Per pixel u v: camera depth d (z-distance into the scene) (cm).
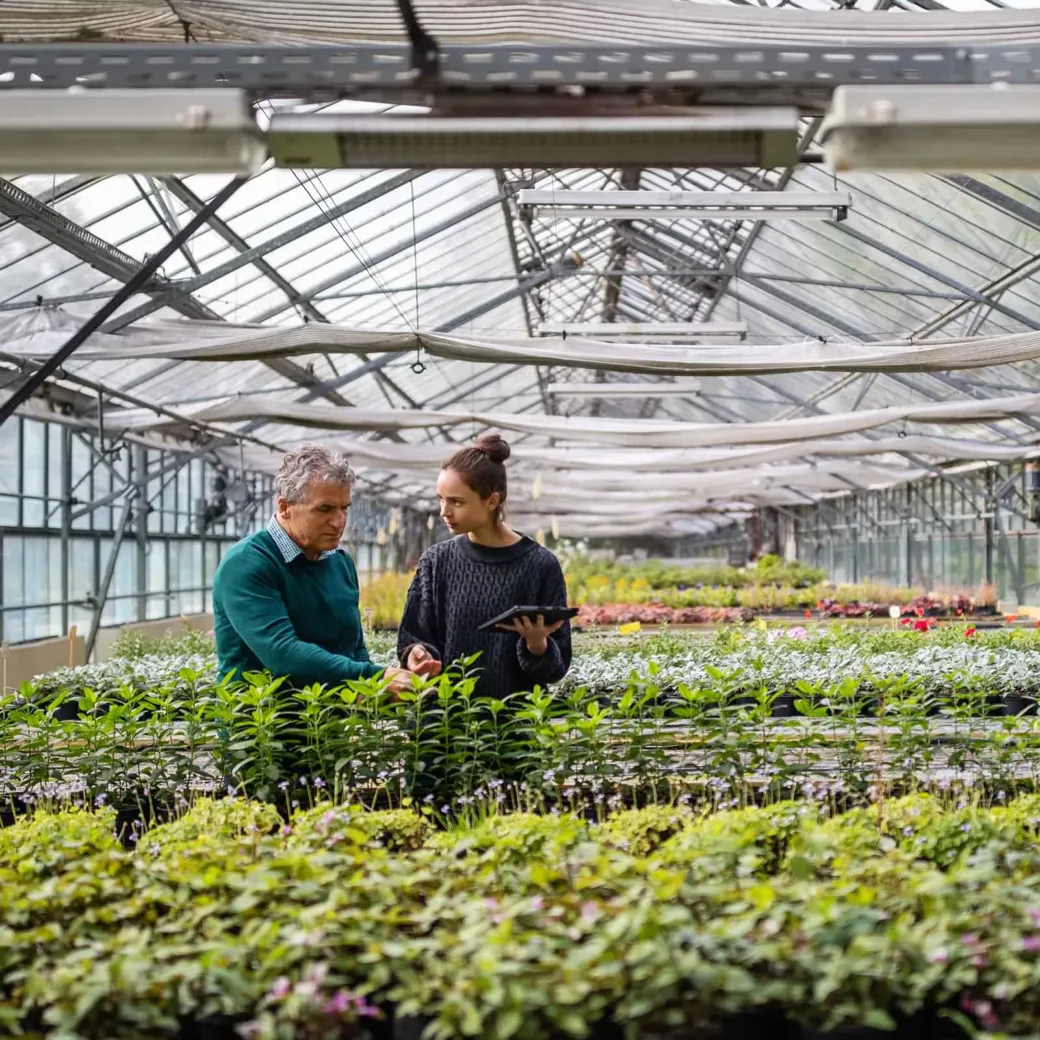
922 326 1287
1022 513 1662
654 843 321
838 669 674
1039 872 269
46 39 339
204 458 1546
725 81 256
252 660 389
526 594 399
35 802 403
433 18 298
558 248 1523
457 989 196
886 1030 213
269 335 809
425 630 409
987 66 256
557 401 2542
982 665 679
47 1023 213
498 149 257
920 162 248
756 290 1465
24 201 657
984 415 1145
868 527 2625
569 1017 193
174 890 256
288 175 829
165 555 1552
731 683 422
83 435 1204
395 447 1526
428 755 386
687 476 2005
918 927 219
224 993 207
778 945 211
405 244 1121
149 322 805
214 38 334
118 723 408
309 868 251
